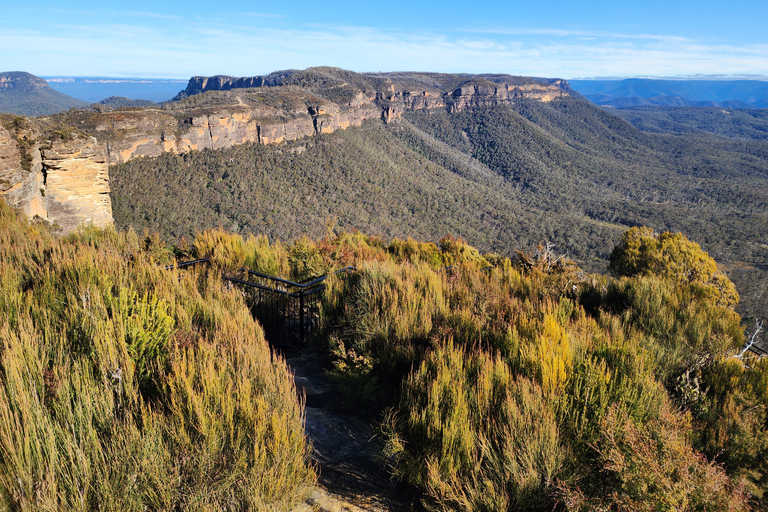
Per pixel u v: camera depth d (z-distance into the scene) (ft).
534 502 7.60
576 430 8.77
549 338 11.69
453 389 9.36
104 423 7.14
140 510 6.31
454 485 7.84
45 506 5.80
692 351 13.94
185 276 16.05
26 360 7.92
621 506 7.13
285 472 7.20
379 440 10.02
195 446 6.99
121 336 8.80
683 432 8.98
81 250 15.24
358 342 13.21
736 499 7.19
